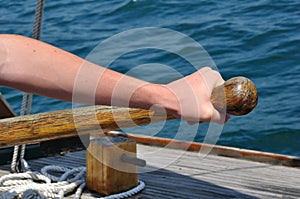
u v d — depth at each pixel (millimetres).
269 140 5879
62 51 1589
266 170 3371
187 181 3230
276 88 7059
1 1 11422
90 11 10445
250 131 6016
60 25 9875
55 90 1545
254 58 8008
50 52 1572
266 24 9125
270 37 8625
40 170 3461
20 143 2164
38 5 3078
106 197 2965
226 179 3254
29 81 1549
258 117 6281
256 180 3230
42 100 7055
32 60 1556
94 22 9938
